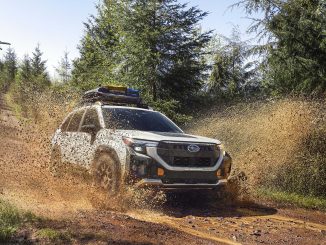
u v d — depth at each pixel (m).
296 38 12.48
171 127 8.28
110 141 7.14
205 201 7.94
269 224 6.40
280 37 12.85
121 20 16.11
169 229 5.47
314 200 8.29
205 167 7.01
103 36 21.58
